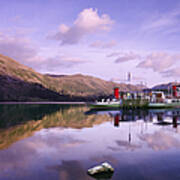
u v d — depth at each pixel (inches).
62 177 318.3
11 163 388.2
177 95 2987.2
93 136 686.5
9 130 831.7
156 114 1708.9
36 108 2731.3
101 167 337.7
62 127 928.3
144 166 369.1
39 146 535.8
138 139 629.0
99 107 2281.0
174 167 362.3
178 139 626.2
